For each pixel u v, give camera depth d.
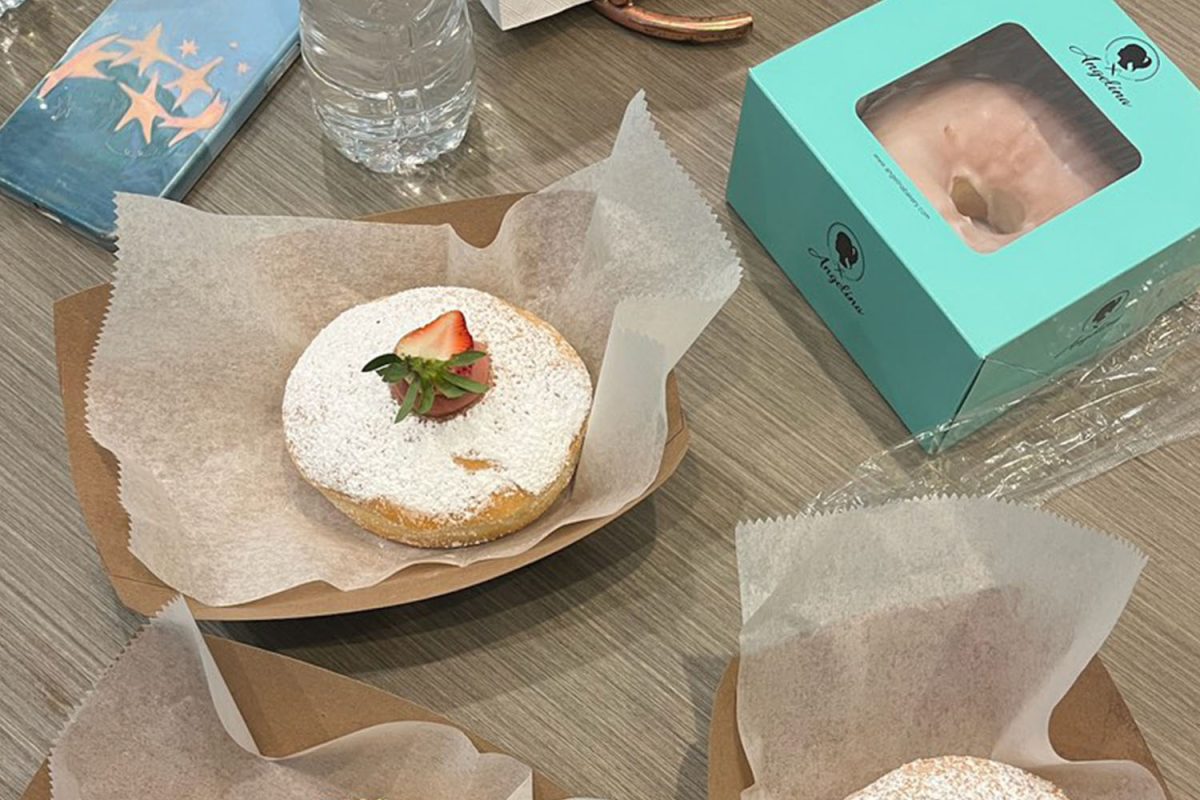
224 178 0.63
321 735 0.51
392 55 0.60
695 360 0.60
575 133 0.64
